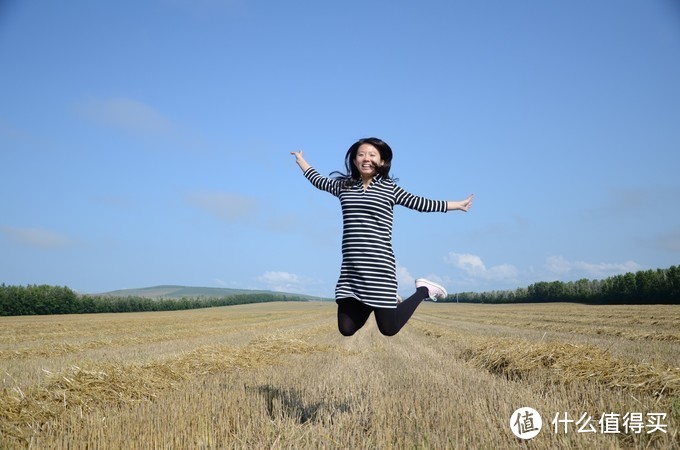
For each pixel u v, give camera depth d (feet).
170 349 54.70
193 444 14.94
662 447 14.08
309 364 37.14
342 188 14.32
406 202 14.24
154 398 22.33
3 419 18.44
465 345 49.19
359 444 14.64
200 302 335.47
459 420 17.20
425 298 14.89
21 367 39.32
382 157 14.20
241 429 16.57
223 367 33.24
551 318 117.91
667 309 142.00
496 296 364.79
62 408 19.94
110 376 23.90
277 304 377.30
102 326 110.42
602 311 142.72
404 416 17.65
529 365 29.66
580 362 27.37
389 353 47.42
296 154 16.12
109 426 16.96
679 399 19.65
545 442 14.64
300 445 14.46
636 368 24.59
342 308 14.02
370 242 13.55
